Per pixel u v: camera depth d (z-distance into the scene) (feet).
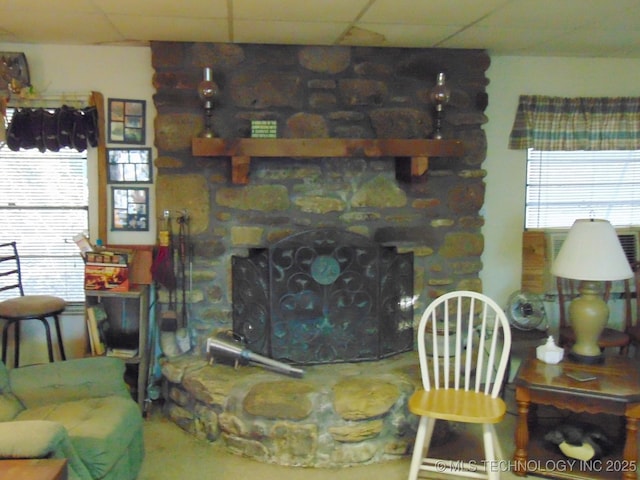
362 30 9.57
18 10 8.41
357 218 11.09
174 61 10.34
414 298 11.43
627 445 7.96
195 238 10.70
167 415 10.62
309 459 8.90
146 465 8.83
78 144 10.57
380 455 9.12
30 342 11.17
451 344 10.78
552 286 12.01
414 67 10.93
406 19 8.92
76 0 7.92
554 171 12.14
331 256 10.52
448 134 11.23
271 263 10.25
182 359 10.57
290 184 10.87
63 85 10.69
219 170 10.66
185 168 10.60
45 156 10.96
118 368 8.63
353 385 9.36
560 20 9.05
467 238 11.48
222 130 10.58
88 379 8.29
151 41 10.26
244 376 9.76
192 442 9.65
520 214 12.07
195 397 9.73
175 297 10.69
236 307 10.84
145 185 11.03
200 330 10.87
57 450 5.92
